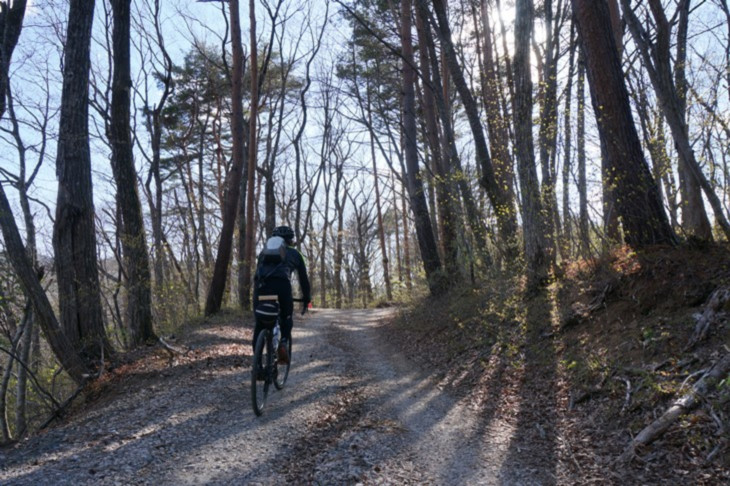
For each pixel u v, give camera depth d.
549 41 11.62
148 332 10.36
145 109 20.05
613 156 7.40
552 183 9.34
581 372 5.70
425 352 9.71
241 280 18.77
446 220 15.05
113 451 4.33
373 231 44.62
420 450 4.37
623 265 7.05
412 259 36.47
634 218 7.16
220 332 11.85
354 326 16.66
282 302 5.82
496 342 8.12
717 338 4.74
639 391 4.71
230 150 28.62
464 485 3.67
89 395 7.36
